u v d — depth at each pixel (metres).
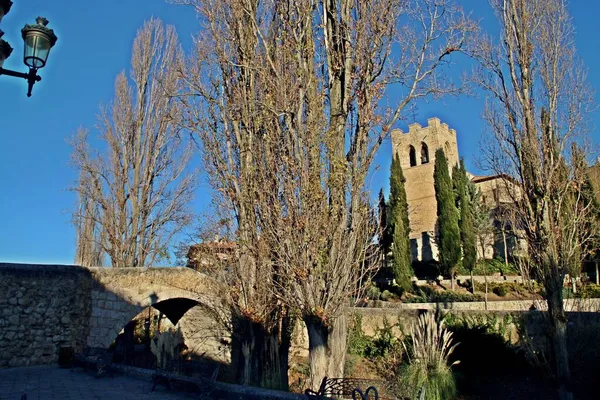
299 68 10.47
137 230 20.47
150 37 22.41
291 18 10.93
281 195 10.22
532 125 11.49
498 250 39.75
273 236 10.19
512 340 15.27
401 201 34.25
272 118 10.80
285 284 10.02
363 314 19.09
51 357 15.52
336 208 9.50
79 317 16.31
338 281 9.40
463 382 13.49
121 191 20.50
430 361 13.32
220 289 12.92
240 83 12.66
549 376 12.59
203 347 19.86
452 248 32.62
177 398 9.60
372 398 9.94
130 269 16.80
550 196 11.12
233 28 12.93
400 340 17.19
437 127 51.47
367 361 17.09
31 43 6.17
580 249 12.72
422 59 10.61
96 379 12.29
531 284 12.15
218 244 13.62
